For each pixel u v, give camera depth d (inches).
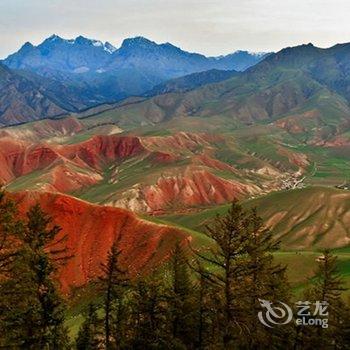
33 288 1413.6
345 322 1945.1
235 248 1294.3
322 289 1985.7
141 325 1836.9
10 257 1338.6
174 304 1808.6
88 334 1957.4
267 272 1544.0
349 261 3956.7
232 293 1344.7
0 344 1380.4
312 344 1903.3
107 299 1763.0
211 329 1766.7
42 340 1534.2
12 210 1278.3
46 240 1540.4
